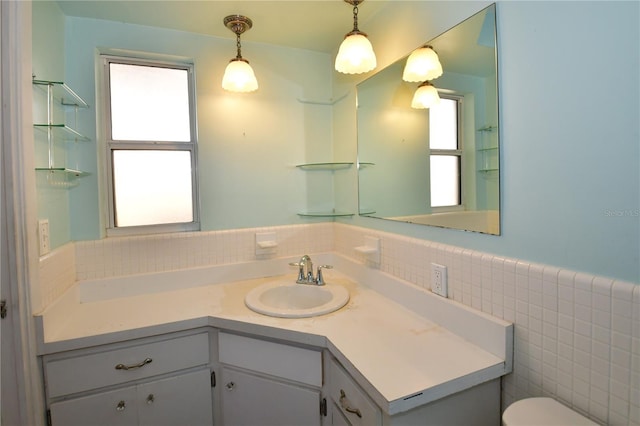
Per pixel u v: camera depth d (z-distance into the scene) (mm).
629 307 711
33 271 1123
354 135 1794
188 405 1354
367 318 1270
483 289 1043
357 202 1784
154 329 1269
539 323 888
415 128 1340
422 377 891
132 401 1272
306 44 1870
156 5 1454
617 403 737
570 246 824
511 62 947
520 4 918
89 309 1423
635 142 701
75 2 1415
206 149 1742
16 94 1061
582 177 793
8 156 1062
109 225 1642
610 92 736
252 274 1820
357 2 1427
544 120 869
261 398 1296
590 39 767
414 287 1316
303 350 1204
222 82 1647
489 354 996
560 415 789
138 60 1677
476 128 1065
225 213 1793
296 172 1941
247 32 1718
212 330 1380
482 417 962
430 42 1250
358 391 965
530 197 911
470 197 1100
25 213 1090
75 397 1209
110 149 1637
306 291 1660
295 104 1930
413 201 1362
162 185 1738
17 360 1092
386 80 1515
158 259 1647
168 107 1747
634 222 708
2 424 1087
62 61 1459
